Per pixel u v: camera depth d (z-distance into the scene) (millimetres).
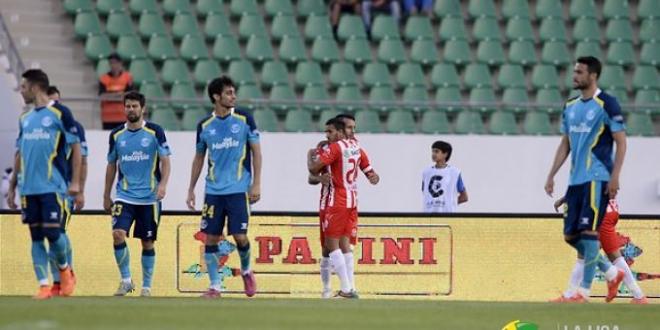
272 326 32531
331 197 47906
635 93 82125
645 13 85000
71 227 52562
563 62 82188
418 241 53219
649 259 53469
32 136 41219
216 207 45312
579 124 41219
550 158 69438
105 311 35875
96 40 77125
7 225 52344
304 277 52875
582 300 42500
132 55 77125
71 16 78500
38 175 41250
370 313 36750
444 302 44625
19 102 67438
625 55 82938
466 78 80438
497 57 81812
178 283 52469
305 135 68312
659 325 35500
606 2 85500
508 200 69375
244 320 33906
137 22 80312
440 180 56875
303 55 79938
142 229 48531
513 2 84312
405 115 71562
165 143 48156
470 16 83938
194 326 32219
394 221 53125
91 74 76562
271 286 52781
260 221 52781
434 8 84062
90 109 66625
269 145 68125
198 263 52469
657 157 70062
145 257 48906
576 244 42375
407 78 79875
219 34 79562
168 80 76812
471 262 53312
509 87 80250
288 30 80938
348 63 79625
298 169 68312
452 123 72062
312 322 33688
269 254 52781
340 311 37312
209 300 42688
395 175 68812
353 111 71062
